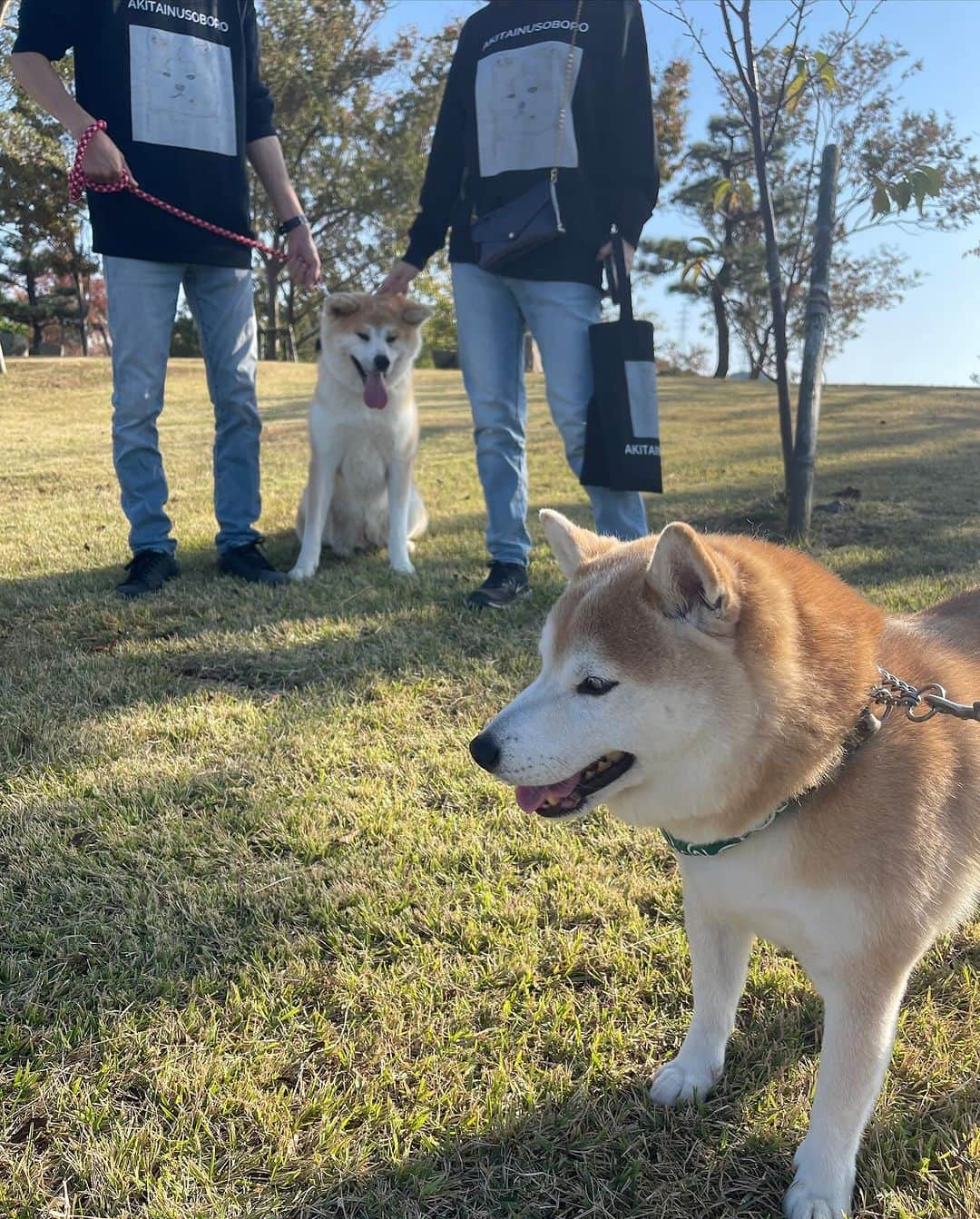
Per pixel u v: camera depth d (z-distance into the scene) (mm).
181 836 1551
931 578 2539
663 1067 1161
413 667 2117
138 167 2393
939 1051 1190
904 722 1068
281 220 2764
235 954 1341
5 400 7523
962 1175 1032
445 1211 989
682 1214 994
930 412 6691
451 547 3090
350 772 1750
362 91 16469
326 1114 1089
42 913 1395
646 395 2316
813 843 1021
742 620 1046
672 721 1048
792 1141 1082
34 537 3070
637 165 2340
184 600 2465
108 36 2361
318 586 2623
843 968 1015
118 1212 980
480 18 2447
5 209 15102
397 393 2842
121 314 2455
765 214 3139
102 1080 1128
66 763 1735
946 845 1042
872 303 16359
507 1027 1224
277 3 14938
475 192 2418
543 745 1083
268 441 5508
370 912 1411
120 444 2561
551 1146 1055
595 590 1127
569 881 1479
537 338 2426
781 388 3111
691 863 1119
